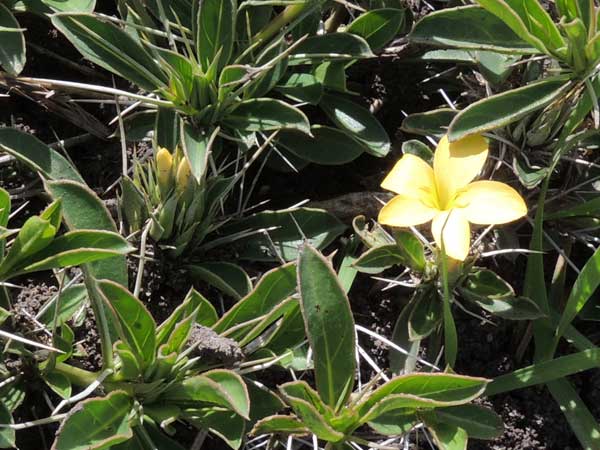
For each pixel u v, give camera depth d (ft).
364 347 1.65
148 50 1.65
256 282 1.63
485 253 1.60
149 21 1.67
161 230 1.58
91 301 1.47
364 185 1.74
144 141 1.69
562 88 1.58
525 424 1.65
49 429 1.55
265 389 1.54
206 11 1.60
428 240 1.67
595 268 1.57
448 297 1.54
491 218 1.54
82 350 1.57
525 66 1.68
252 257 1.65
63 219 1.54
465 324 1.67
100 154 1.69
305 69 1.71
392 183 1.57
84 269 1.47
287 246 1.65
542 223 1.66
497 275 1.61
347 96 1.76
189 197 1.58
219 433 1.48
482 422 1.55
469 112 1.57
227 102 1.61
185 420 1.57
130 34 1.61
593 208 1.64
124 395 1.48
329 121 1.75
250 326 1.55
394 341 1.61
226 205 1.69
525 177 1.61
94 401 1.44
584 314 1.69
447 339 1.57
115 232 1.49
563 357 1.60
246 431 1.55
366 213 1.70
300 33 1.70
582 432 1.61
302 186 1.73
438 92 1.79
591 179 1.66
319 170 1.74
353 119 1.69
